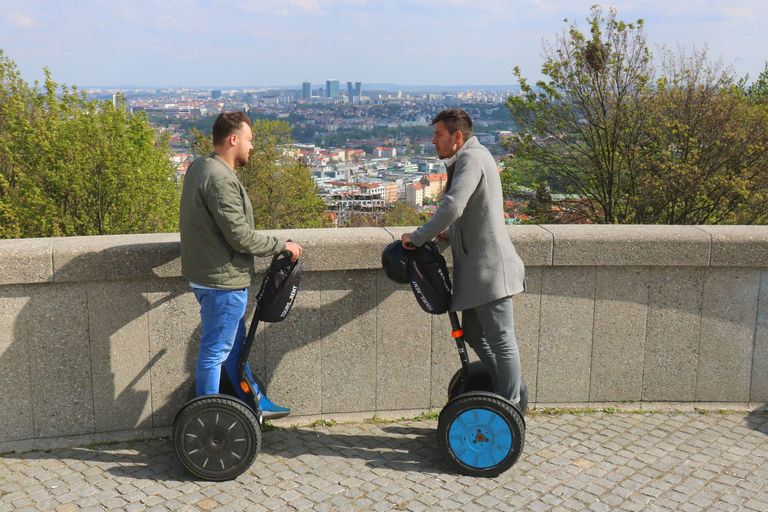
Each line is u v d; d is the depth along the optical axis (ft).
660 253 11.60
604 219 51.24
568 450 10.47
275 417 10.67
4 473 9.69
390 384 11.92
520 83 50.67
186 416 9.24
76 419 10.73
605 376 12.20
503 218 9.70
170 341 10.96
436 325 11.86
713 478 9.52
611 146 47.85
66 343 10.48
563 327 12.02
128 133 70.74
